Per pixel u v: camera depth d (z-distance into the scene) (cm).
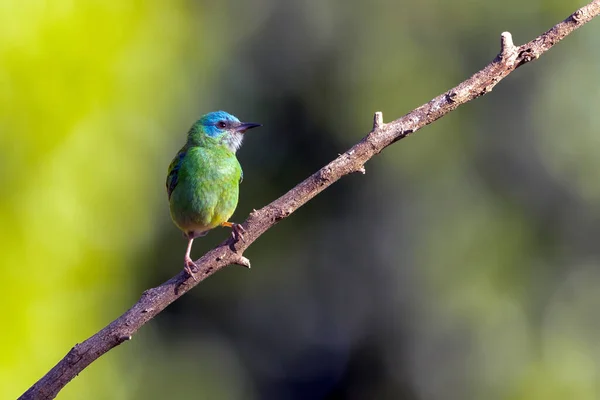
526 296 1602
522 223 1616
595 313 1606
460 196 1605
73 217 1101
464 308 1591
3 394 1024
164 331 1781
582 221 1612
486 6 1606
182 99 1390
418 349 1644
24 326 1048
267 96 1670
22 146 1052
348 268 1722
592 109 1579
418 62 1612
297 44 1662
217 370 1781
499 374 1582
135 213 1244
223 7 1619
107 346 525
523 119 1611
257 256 1762
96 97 1124
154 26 1273
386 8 1634
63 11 1083
